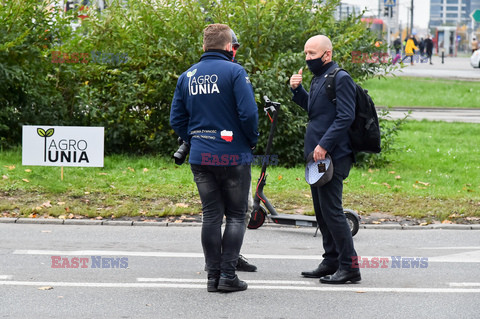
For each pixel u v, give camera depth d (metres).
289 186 13.80
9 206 11.70
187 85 7.63
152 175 14.27
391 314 6.98
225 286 7.59
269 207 10.94
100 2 17.41
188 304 7.21
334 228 7.96
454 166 17.34
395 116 28.44
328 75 7.86
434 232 11.13
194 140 7.63
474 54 54.56
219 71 7.48
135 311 6.96
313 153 7.91
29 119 16.64
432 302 7.42
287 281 8.18
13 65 16.08
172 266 8.76
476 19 58.72
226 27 7.68
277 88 15.84
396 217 11.98
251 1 16.75
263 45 16.72
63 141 13.41
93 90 16.52
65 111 16.62
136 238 10.33
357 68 17.25
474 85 40.19
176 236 10.52
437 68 54.94
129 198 12.59
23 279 8.02
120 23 16.81
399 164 17.44
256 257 9.35
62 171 13.44
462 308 7.22
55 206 11.85
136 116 16.80
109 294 7.52
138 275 8.30
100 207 12.02
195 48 16.27
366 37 17.44
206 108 7.51
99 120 16.69
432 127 24.53
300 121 16.09
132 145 17.09
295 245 10.15
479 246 10.18
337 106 7.73
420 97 35.25
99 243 9.95
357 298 7.52
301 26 17.02
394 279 8.32
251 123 7.41
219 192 7.70
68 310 6.95
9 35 15.95
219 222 7.70
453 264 9.09
